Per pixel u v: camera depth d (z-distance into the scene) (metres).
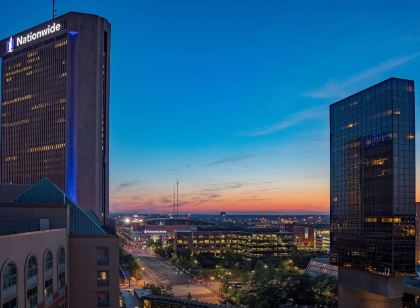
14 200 106.25
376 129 166.00
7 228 94.81
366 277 167.00
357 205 175.12
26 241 74.38
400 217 155.38
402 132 158.50
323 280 193.00
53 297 87.19
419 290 165.75
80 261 99.19
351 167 180.88
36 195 107.56
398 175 156.50
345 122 187.00
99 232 103.50
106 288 99.56
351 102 182.88
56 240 90.00
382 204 160.50
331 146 197.62
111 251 100.62
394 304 157.75
